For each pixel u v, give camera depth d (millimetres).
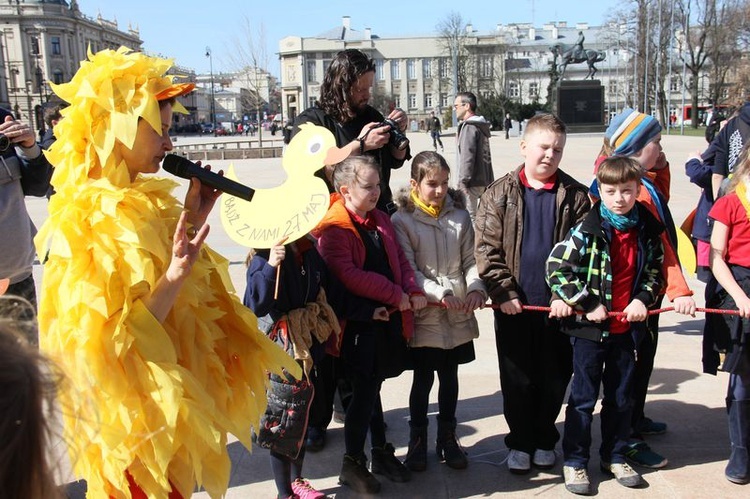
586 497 3400
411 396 3775
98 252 2043
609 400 3510
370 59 4176
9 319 1199
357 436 3465
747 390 3404
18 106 77688
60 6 84812
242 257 9078
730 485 3469
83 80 2148
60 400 1189
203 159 30609
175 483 2160
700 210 5211
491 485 3551
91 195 2084
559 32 103438
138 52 2295
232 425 2215
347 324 3498
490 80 84000
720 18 57000
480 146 7578
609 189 3330
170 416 1988
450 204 3863
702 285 7465
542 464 3699
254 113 97500
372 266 3547
